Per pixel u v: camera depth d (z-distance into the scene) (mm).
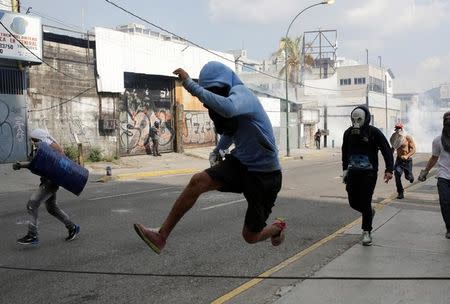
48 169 7164
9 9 21125
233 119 3439
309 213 10234
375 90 78375
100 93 23828
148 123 27125
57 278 5980
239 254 7008
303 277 5441
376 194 12391
